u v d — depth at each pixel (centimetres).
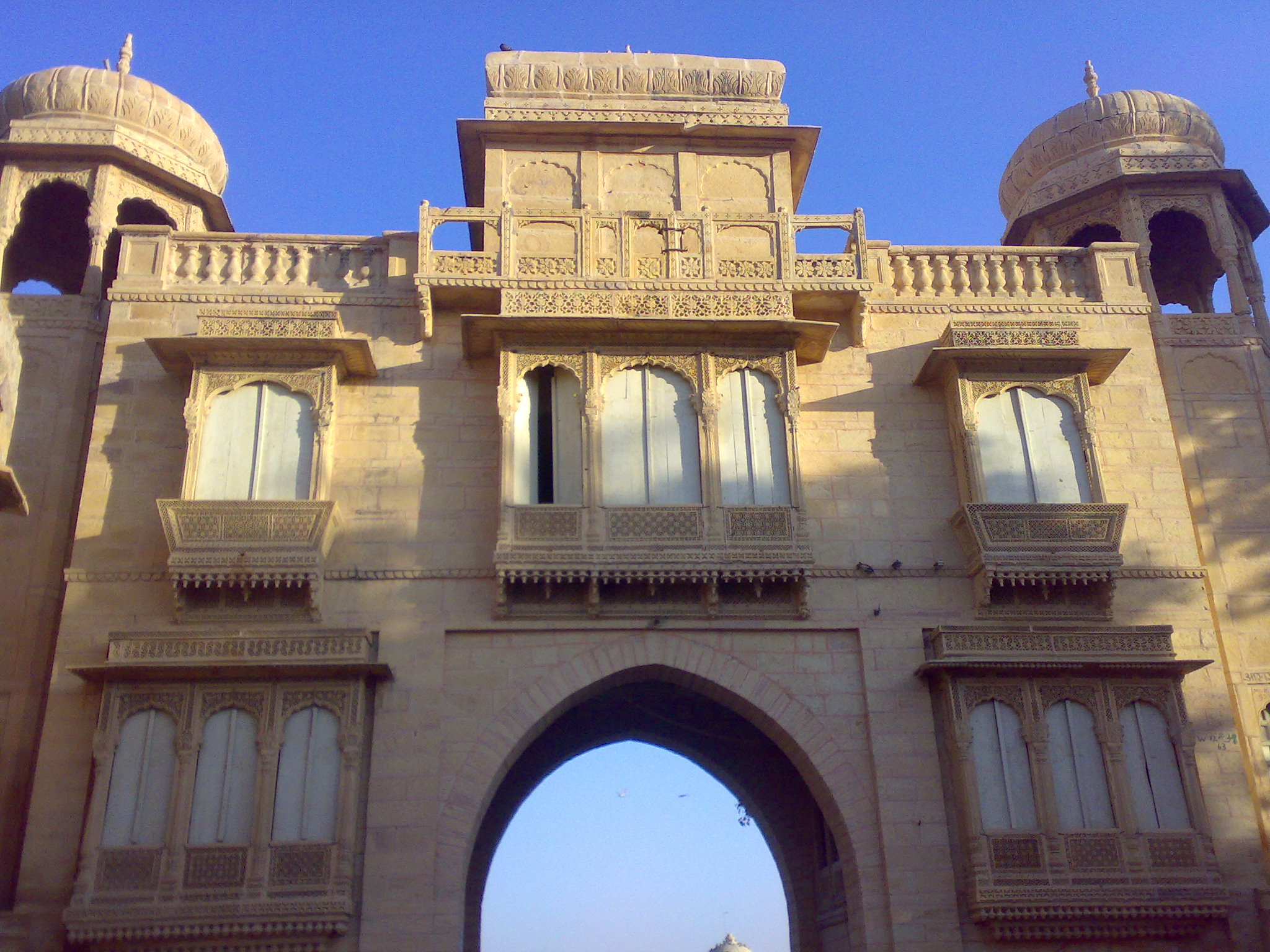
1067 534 1731
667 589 1717
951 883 1580
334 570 1698
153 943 1474
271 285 1894
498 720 1638
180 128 2183
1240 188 2145
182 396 1802
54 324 1889
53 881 1512
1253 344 1983
